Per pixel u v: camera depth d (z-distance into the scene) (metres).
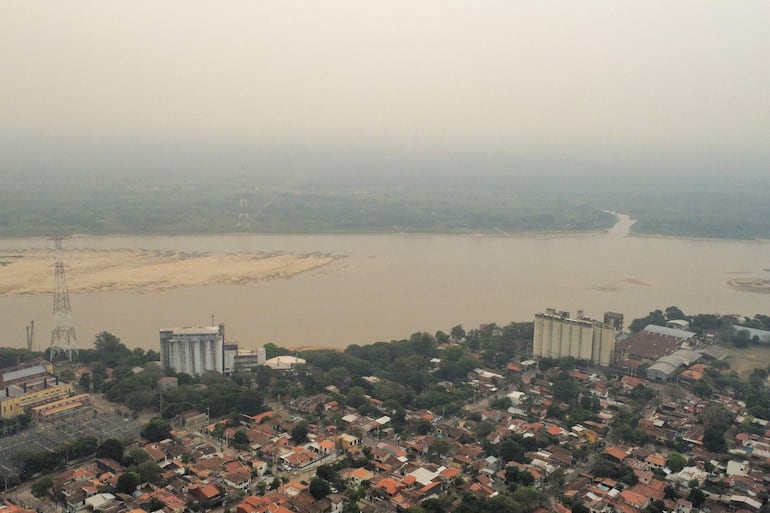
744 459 182.50
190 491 158.00
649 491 163.12
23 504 153.50
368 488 161.50
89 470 168.62
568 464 180.38
